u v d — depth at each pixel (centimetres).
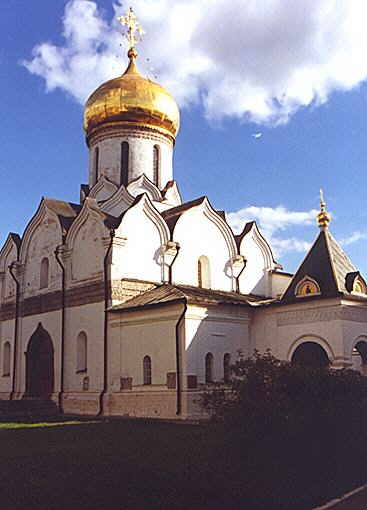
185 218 3250
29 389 3381
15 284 3659
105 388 2861
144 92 3697
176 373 2591
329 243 2817
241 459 1176
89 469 1266
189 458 1325
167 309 2683
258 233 3597
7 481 1157
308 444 1254
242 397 1237
